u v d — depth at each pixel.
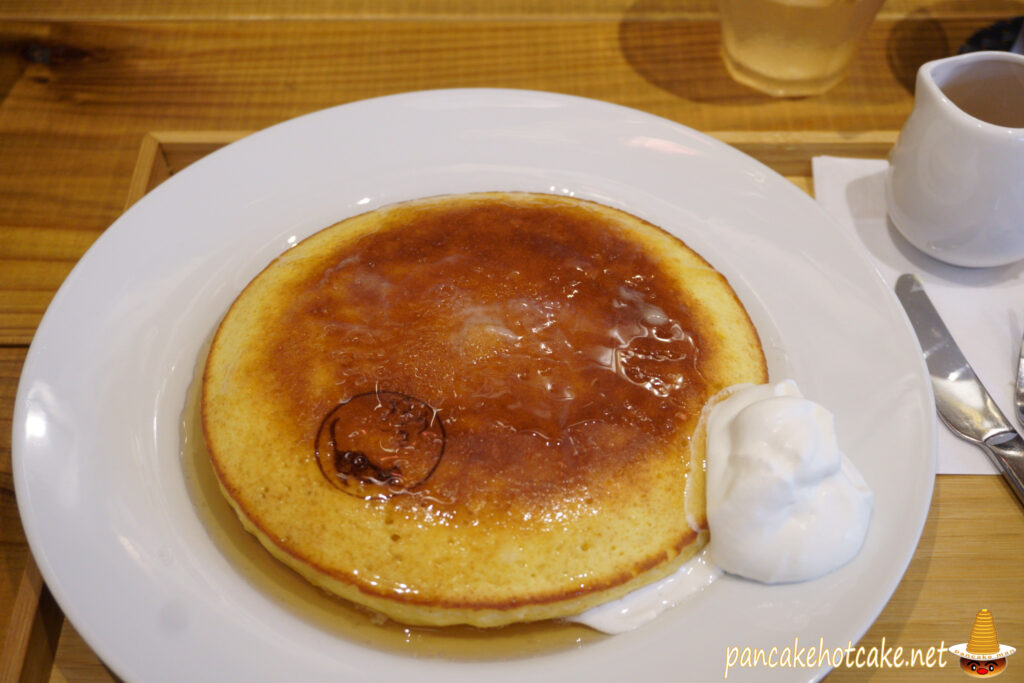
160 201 0.37
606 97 0.45
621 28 0.48
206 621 0.30
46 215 0.40
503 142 0.39
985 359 0.37
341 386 0.32
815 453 0.30
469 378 0.33
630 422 0.32
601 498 0.31
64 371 0.33
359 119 0.39
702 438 0.32
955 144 0.36
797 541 0.30
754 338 0.35
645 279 0.35
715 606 0.30
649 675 0.29
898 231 0.40
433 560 0.30
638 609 0.31
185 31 0.47
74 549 0.30
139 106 0.44
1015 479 0.34
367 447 0.32
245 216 0.37
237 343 0.34
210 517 0.32
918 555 0.33
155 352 0.35
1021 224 0.37
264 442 0.32
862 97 0.46
